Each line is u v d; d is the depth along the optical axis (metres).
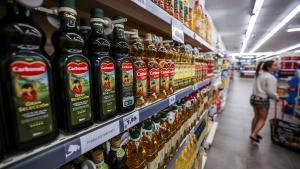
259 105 2.98
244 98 7.22
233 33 8.45
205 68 2.03
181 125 1.32
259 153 2.68
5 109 0.35
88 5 0.77
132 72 0.67
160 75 0.91
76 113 0.47
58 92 0.46
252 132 3.19
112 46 0.62
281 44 13.26
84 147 0.45
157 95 0.87
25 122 0.37
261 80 2.96
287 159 2.53
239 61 31.47
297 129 2.80
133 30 0.80
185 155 1.41
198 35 1.51
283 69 5.91
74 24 0.47
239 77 19.81
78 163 0.57
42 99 0.40
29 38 0.37
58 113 0.46
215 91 3.51
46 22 0.73
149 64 0.82
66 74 0.45
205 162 2.38
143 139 0.87
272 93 2.88
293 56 5.80
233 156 2.59
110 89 0.57
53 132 0.42
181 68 1.21
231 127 3.74
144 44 0.86
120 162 0.67
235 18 5.44
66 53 0.45
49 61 0.42
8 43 0.35
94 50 0.54
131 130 0.85
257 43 12.84
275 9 4.77
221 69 4.61
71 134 0.46
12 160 0.33
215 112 3.75
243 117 4.45
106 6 0.78
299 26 6.99
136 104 0.74
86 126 0.50
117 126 0.57
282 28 7.40
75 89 0.47
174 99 1.00
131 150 0.79
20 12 0.38
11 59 0.35
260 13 5.13
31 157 0.35
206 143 2.66
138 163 0.79
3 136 0.34
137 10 0.84
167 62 0.96
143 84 0.77
